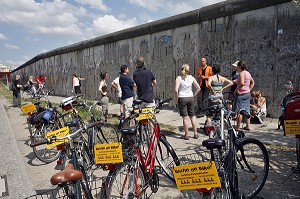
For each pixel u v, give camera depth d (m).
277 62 7.74
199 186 2.42
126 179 2.95
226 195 2.64
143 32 11.95
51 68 24.11
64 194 2.37
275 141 5.64
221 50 9.04
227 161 2.77
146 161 3.35
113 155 2.88
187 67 6.09
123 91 6.70
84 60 17.73
